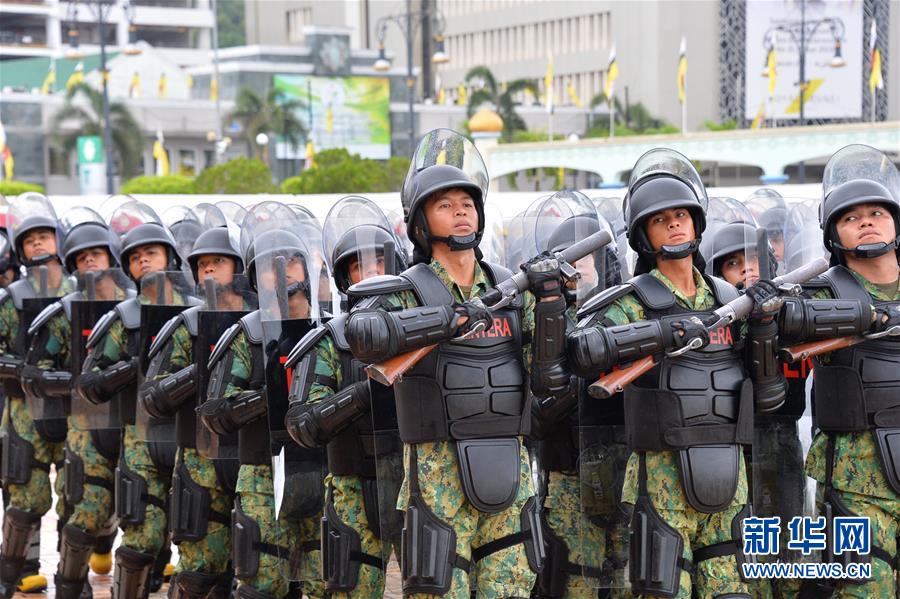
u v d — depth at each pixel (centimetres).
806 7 11281
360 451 680
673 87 11488
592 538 646
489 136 5516
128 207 958
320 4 13075
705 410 613
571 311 701
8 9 11888
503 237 989
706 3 11562
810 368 700
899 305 662
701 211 628
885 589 668
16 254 1021
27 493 998
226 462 789
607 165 5191
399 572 642
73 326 905
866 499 667
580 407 643
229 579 812
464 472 579
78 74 7406
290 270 740
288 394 720
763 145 4775
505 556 589
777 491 696
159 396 795
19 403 995
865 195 664
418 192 592
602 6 11688
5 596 1003
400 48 12938
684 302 625
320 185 5406
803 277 616
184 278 858
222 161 8194
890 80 11838
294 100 8844
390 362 565
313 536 729
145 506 860
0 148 6925
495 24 12456
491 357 588
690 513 618
